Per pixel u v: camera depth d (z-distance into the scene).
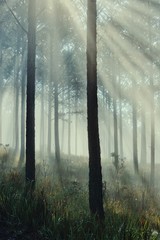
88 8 10.23
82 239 7.84
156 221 11.20
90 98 9.94
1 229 8.39
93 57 10.06
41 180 12.64
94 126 9.89
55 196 10.06
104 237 7.79
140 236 8.31
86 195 11.65
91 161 9.86
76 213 8.94
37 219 8.69
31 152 12.05
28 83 12.41
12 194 9.51
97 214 9.60
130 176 21.56
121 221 8.95
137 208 12.98
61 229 8.17
